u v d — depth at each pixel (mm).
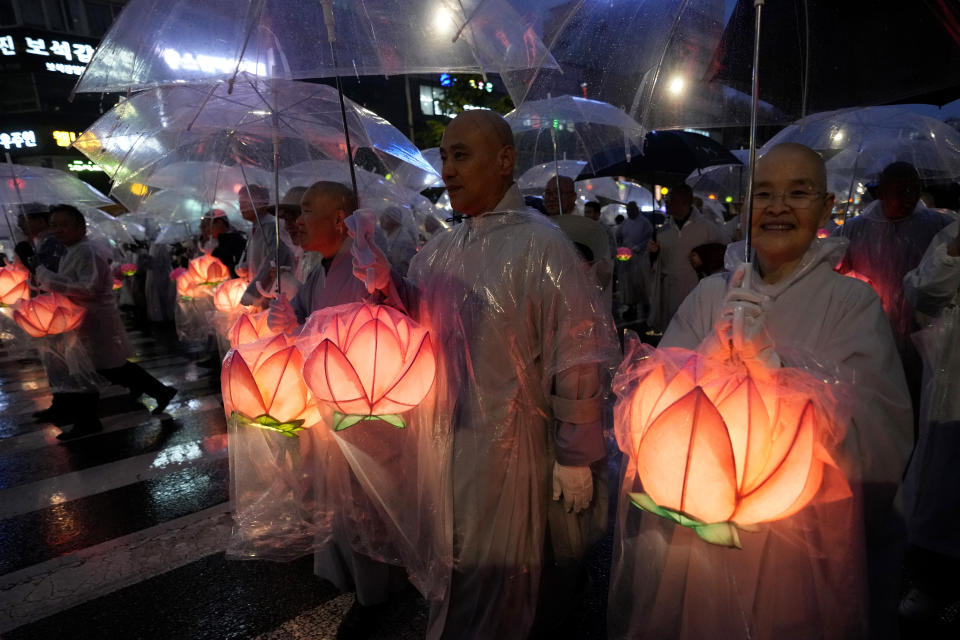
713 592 1474
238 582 2918
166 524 3543
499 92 12258
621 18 2424
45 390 6969
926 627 2406
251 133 3668
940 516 2658
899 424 1406
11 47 24656
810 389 1260
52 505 3869
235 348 2119
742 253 1770
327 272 2561
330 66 2270
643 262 9406
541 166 7816
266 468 2936
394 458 2254
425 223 7871
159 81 2301
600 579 2818
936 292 2598
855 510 1385
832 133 4234
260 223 4855
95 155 3797
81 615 2732
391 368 1756
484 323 1942
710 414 1108
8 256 10375
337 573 2576
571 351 1887
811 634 1433
